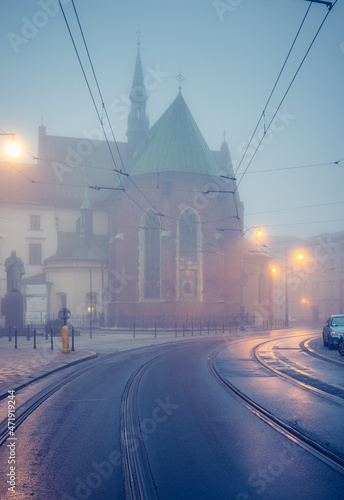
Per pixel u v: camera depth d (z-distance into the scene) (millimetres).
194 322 49812
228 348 23953
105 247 58375
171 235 49656
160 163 51000
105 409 9242
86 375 14352
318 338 32938
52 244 58000
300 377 13344
